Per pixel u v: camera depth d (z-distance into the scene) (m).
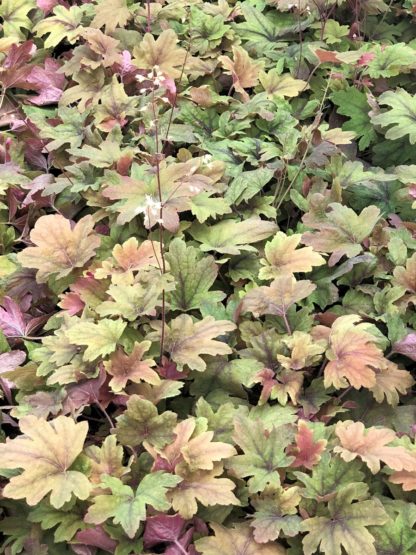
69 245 0.88
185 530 0.66
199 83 1.20
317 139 1.02
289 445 0.71
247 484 0.69
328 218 0.91
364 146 1.14
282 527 0.63
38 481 0.64
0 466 0.64
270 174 0.98
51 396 0.76
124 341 0.79
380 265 0.91
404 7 1.37
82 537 0.64
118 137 1.04
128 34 1.22
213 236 0.94
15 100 1.17
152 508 0.65
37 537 0.66
